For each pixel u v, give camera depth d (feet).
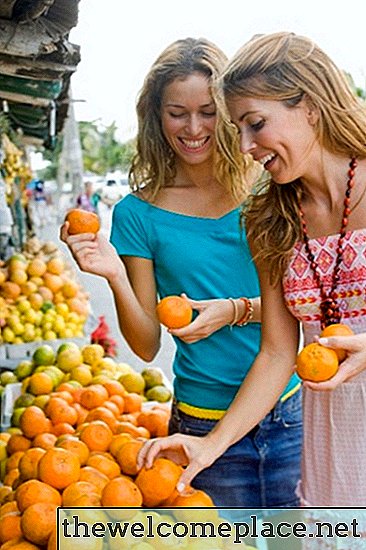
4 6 8.42
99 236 7.99
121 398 10.67
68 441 7.06
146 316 8.55
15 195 26.86
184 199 8.33
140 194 8.52
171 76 7.73
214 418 8.29
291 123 5.73
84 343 18.24
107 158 121.08
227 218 8.18
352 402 6.35
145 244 8.42
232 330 8.07
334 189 6.14
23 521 5.95
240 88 5.66
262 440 8.09
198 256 8.14
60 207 87.40
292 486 8.28
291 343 7.00
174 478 6.24
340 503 6.56
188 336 7.64
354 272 6.18
